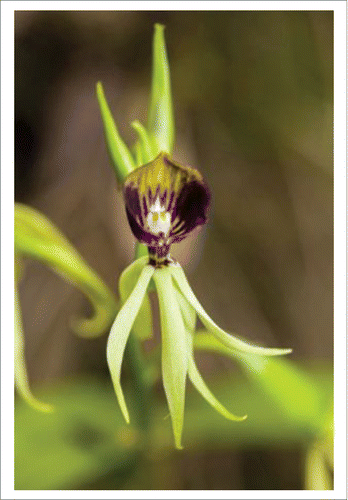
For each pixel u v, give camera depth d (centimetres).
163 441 41
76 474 40
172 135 39
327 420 39
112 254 48
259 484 46
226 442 41
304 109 51
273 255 50
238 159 51
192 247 49
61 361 47
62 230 48
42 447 41
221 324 48
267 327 49
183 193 38
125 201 38
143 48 50
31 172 49
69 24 50
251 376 40
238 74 51
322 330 49
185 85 51
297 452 47
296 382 40
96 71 50
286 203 51
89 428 42
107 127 38
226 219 50
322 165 51
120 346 36
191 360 37
